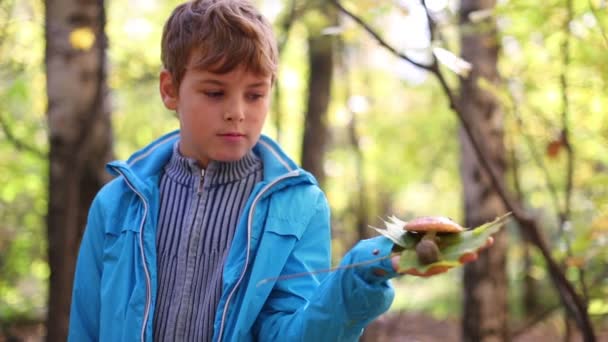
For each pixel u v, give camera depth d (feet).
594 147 15.08
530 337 25.82
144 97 25.99
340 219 26.94
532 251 19.66
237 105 4.94
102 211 5.72
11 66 18.34
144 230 5.36
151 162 5.76
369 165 35.27
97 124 12.72
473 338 16.58
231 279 5.00
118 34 26.00
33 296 29.78
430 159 36.27
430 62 8.84
